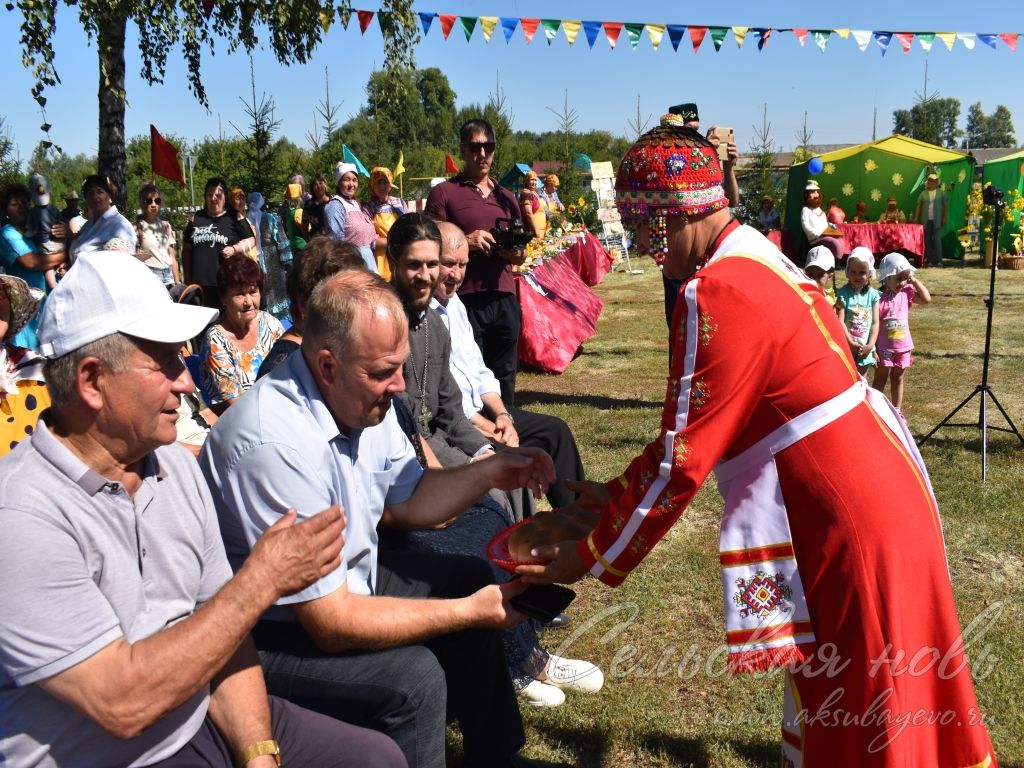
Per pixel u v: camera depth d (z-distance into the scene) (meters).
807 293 2.17
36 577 1.69
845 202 20.16
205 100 11.02
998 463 5.64
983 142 87.69
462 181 5.89
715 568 4.25
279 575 1.81
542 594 2.34
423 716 2.26
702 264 2.28
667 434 2.09
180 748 1.96
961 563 4.28
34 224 7.71
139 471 1.95
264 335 4.21
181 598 1.98
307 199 11.74
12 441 2.91
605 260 12.99
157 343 1.80
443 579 2.71
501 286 5.80
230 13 10.93
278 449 2.20
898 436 2.22
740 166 23.20
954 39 7.19
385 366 2.21
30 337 6.61
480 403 4.16
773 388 2.07
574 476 4.14
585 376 8.80
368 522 2.46
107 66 9.22
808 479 2.08
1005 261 17.72
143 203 9.17
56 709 1.79
